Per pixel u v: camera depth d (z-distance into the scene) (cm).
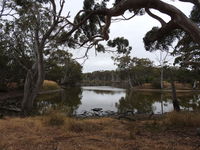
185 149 480
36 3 1344
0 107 1675
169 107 2034
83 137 595
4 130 674
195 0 690
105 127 757
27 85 1518
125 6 654
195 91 4400
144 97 3169
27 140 556
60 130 682
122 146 507
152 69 6009
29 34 1727
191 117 809
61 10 1352
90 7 942
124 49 1297
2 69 3038
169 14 652
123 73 6256
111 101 2614
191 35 638
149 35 955
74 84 7375
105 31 759
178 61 1958
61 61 2131
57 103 2302
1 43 1722
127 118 1163
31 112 1420
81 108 1964
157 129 714
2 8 1576
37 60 1555
